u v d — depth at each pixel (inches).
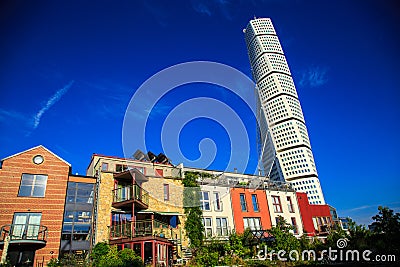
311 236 834.2
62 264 484.7
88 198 625.9
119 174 641.6
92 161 730.8
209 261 503.5
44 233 537.0
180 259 581.9
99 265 438.0
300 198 944.9
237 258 524.7
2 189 538.6
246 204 801.6
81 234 583.2
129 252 475.8
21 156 577.9
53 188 581.9
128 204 604.1
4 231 498.3
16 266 497.0
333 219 1029.8
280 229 573.0
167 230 618.8
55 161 606.9
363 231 431.5
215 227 710.5
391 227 346.3
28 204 549.0
